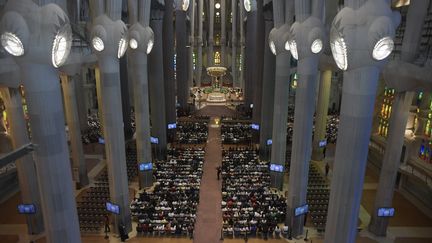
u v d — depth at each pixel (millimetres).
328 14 25344
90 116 48312
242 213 22531
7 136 27938
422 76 16922
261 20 35688
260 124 37656
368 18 12195
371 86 12922
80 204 24812
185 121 48812
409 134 28109
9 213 24391
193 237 21234
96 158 35406
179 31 49000
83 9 31359
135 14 25531
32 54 12000
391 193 21016
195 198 24281
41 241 20953
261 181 28047
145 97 27141
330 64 28094
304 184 21469
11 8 11734
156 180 29672
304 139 20922
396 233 22000
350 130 13555
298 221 21609
